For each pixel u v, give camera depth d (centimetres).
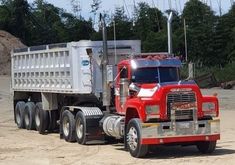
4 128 2342
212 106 1430
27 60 2225
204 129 1418
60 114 1923
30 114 2212
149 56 1561
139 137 1393
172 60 1530
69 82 1834
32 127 2219
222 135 1877
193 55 9012
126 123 1480
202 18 9650
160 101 1391
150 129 1379
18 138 1950
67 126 1830
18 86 2334
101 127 1702
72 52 1789
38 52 2086
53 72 1962
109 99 1661
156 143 1382
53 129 2123
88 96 1805
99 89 1730
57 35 10981
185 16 9694
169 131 1388
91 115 1709
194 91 1412
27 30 10662
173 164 1306
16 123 2380
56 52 1928
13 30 10450
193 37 9031
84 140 1711
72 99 1964
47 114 2075
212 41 9056
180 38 8919
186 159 1380
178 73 1528
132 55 1556
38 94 2208
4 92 4691
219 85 5278
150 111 1385
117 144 1722
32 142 1822
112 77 1641
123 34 9662
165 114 1391
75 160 1413
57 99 2048
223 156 1418
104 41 1675
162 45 8794
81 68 1759
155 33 9419
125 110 1488
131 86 1495
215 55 9075
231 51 8925
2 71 7700
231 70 6159
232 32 9088
